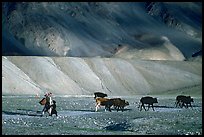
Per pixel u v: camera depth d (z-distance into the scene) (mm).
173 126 38438
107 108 65312
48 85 136250
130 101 89750
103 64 160750
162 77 166375
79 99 94625
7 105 66875
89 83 148500
